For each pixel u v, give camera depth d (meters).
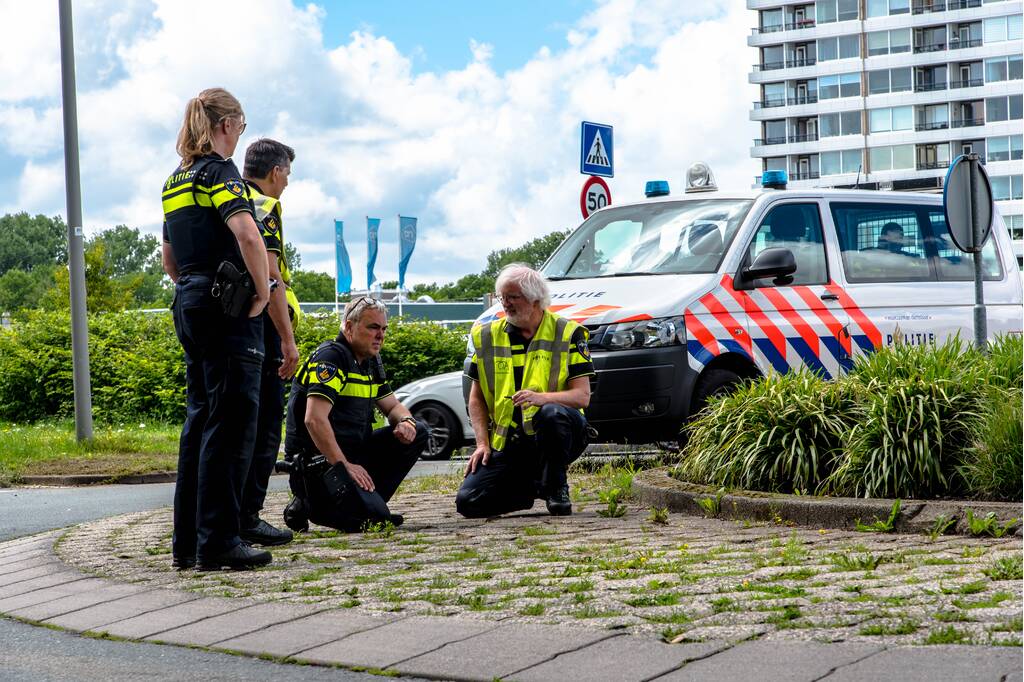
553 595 4.50
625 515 7.00
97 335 20.92
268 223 6.32
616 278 9.84
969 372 6.83
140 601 4.94
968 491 6.18
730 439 7.20
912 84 104.62
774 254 9.43
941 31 103.88
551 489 7.12
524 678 3.48
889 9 105.25
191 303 5.58
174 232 5.69
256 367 5.67
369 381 7.02
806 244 10.02
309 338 19.95
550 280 10.31
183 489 5.69
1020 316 10.95
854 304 9.97
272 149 6.64
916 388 6.61
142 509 9.21
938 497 6.25
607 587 4.60
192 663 3.95
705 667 3.44
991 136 101.69
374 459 7.09
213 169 5.59
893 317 10.12
